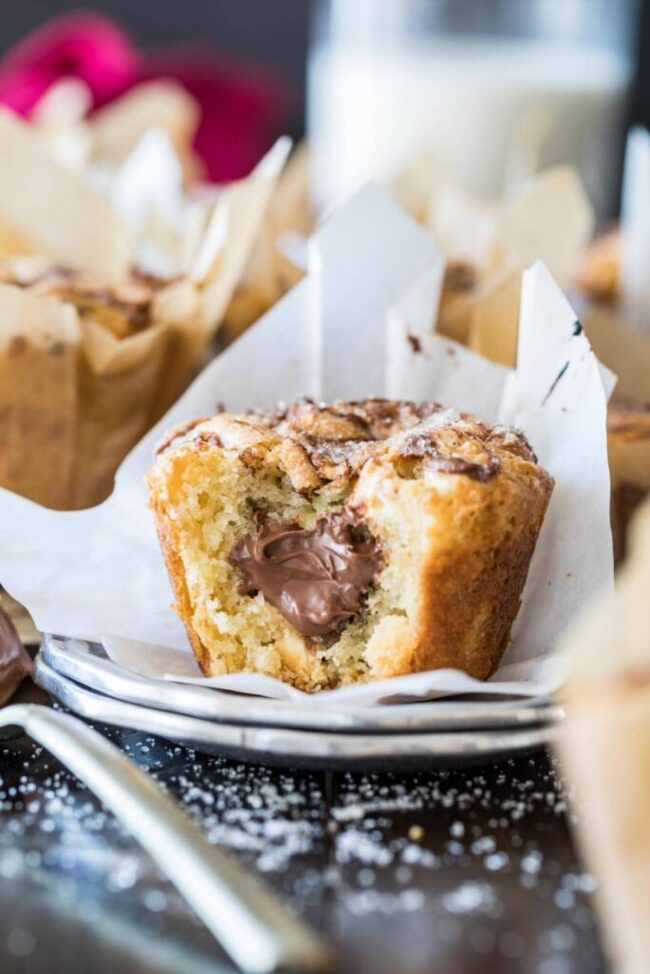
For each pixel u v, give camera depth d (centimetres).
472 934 29
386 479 36
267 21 108
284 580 37
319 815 32
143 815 30
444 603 36
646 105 100
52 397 44
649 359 47
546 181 54
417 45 76
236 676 34
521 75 76
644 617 30
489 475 36
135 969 29
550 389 39
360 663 37
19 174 51
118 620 38
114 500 39
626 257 56
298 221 64
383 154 77
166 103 67
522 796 33
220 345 52
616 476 41
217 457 37
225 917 28
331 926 29
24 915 30
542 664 36
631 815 29
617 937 29
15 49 106
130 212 58
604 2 75
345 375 43
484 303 44
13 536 38
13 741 35
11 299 44
